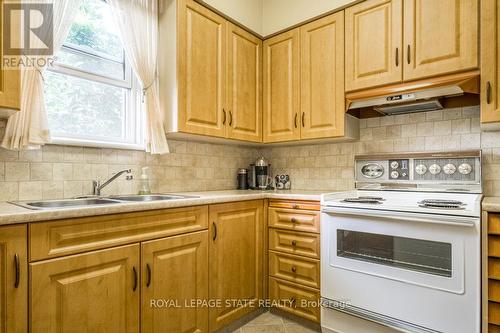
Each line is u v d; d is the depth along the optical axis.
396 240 1.56
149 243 1.42
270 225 2.13
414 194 1.94
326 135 2.09
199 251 1.68
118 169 1.85
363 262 1.63
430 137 1.98
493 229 1.30
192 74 1.92
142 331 1.39
